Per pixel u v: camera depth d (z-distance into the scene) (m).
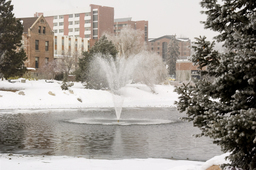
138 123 21.53
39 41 74.38
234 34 6.06
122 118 24.91
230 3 6.53
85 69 52.25
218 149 12.26
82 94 46.19
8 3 41.22
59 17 155.50
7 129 17.75
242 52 5.63
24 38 71.12
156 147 12.62
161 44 187.62
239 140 5.32
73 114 27.75
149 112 30.94
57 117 24.89
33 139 14.35
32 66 72.62
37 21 73.75
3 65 40.78
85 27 148.00
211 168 6.82
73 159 9.28
